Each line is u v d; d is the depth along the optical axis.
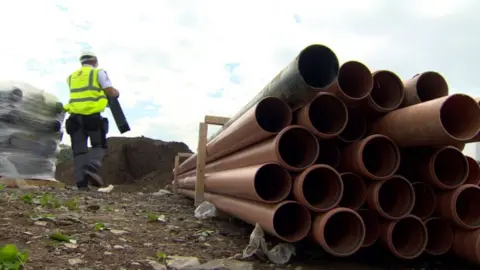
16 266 2.22
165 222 4.21
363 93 2.92
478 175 3.08
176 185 9.91
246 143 3.61
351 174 2.94
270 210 2.90
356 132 3.09
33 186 6.12
